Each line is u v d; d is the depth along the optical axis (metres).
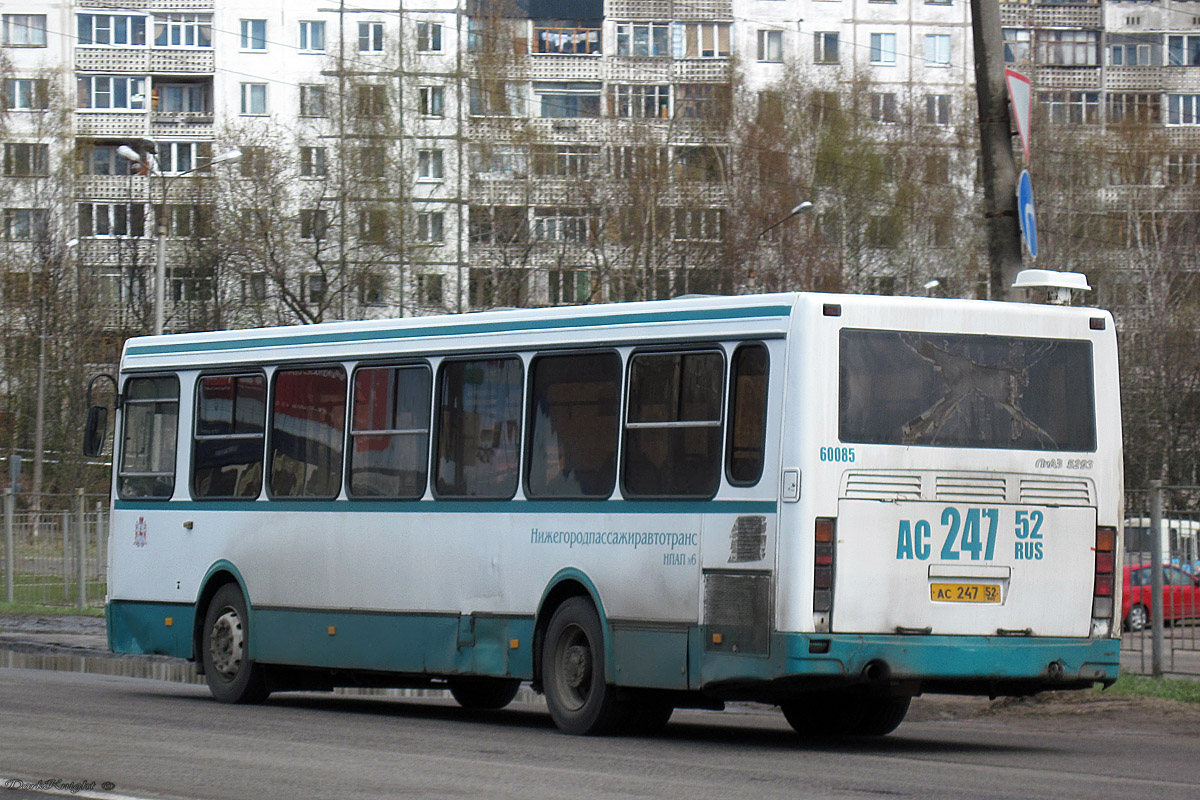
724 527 17.09
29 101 97.94
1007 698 22.86
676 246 86.69
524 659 19.23
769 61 115.19
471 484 20.12
